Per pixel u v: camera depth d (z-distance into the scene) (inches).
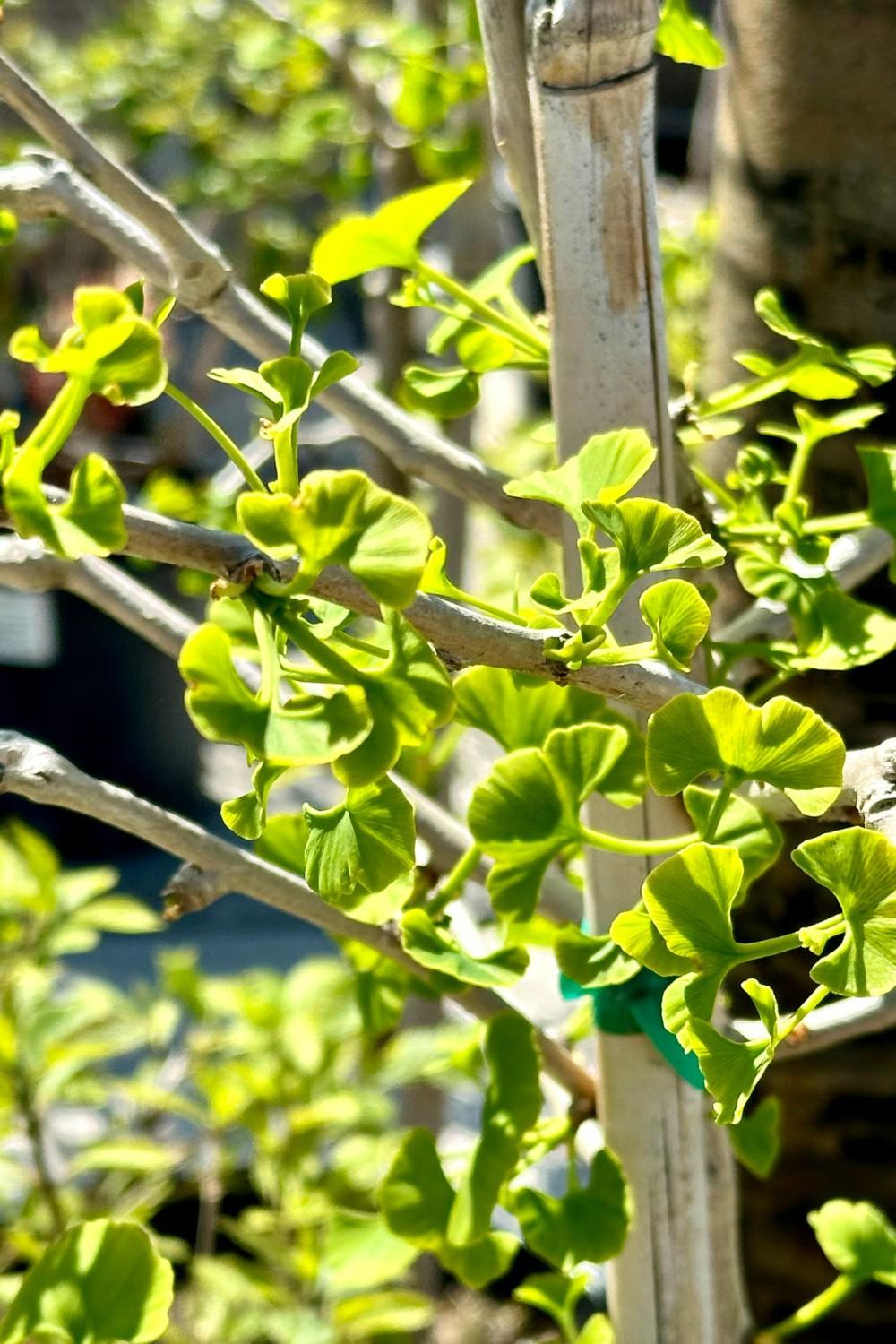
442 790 75.7
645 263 34.6
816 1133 49.1
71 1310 33.0
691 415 37.4
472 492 39.1
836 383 37.3
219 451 151.9
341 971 68.9
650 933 30.6
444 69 69.9
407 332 76.7
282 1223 64.6
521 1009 39.4
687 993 29.8
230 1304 66.5
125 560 122.5
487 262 77.0
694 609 30.9
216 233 128.3
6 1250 63.9
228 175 107.0
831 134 42.6
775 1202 50.7
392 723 29.3
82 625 147.8
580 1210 36.5
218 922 136.9
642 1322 37.8
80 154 37.8
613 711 37.2
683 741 30.6
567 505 32.7
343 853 30.4
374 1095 68.7
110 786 35.4
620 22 33.1
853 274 42.9
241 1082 66.4
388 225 36.3
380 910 34.9
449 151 71.3
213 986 68.4
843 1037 36.0
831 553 40.4
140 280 32.0
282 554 28.5
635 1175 37.2
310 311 32.0
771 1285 51.9
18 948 59.3
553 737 34.1
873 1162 48.8
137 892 143.3
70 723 150.1
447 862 40.3
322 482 28.5
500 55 35.1
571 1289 39.8
